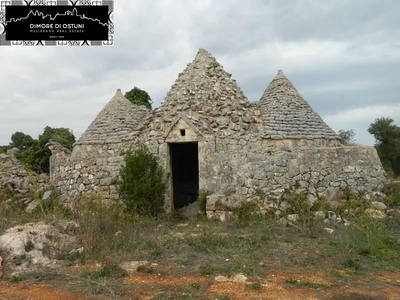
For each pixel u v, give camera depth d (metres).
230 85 14.51
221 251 7.68
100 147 14.53
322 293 5.43
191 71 15.05
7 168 14.93
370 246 7.60
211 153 12.95
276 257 7.27
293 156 12.30
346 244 8.00
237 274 6.18
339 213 10.95
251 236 8.91
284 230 9.73
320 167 12.15
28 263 6.80
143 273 6.35
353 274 6.32
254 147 12.87
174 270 6.48
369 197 11.66
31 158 22.47
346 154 12.30
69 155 15.80
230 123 13.48
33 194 13.93
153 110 14.53
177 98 14.25
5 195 13.83
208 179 12.83
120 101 16.25
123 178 12.62
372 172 12.26
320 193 11.88
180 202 16.62
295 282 5.85
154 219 11.48
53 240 7.86
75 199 13.53
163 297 5.25
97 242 7.75
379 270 6.52
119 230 9.02
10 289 5.68
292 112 13.91
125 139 14.12
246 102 14.04
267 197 11.98
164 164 13.33
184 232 9.94
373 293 5.45
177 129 13.35
